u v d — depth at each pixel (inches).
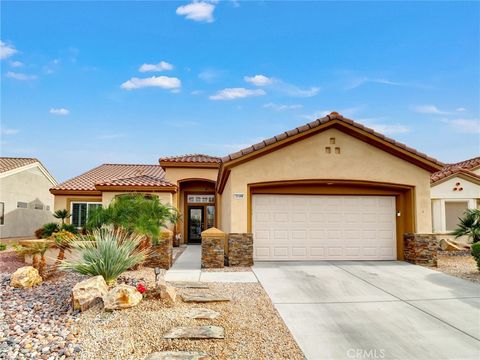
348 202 645.3
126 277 445.4
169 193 892.6
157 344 260.7
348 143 624.1
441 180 847.1
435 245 600.4
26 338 263.7
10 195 1143.6
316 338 290.2
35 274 431.8
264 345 271.3
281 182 607.2
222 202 880.3
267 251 625.6
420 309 364.8
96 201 1050.7
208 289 426.0
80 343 257.1
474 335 301.0
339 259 634.2
